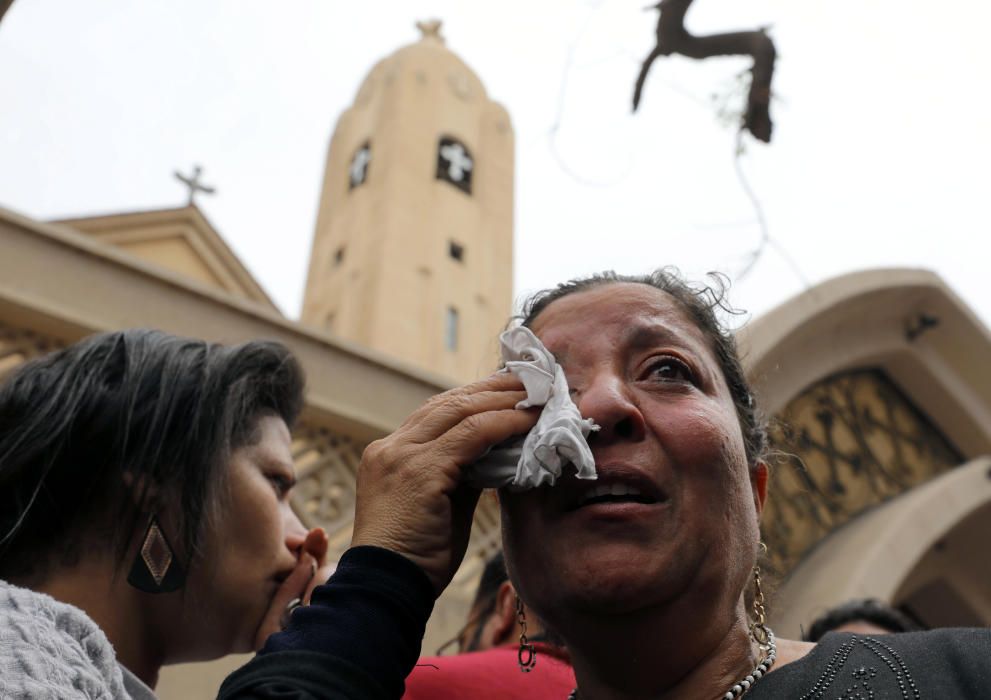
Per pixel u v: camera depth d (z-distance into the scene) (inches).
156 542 57.2
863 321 265.4
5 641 42.4
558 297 57.7
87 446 57.1
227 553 59.4
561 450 45.3
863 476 260.4
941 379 278.8
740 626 48.5
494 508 172.4
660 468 45.7
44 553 55.2
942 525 235.8
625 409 46.2
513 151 798.5
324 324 639.8
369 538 48.3
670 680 46.9
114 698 46.0
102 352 61.7
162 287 160.6
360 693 42.6
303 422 163.3
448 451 49.3
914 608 281.4
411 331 598.2
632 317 51.7
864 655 43.7
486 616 95.5
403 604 45.9
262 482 62.4
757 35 78.9
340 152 799.1
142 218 426.9
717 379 52.2
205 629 59.1
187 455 58.9
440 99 761.0
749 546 48.0
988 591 271.6
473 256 674.2
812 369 251.8
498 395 50.8
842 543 231.9
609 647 45.9
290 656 43.3
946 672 41.2
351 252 658.8
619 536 44.4
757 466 58.1
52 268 150.9
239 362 65.1
